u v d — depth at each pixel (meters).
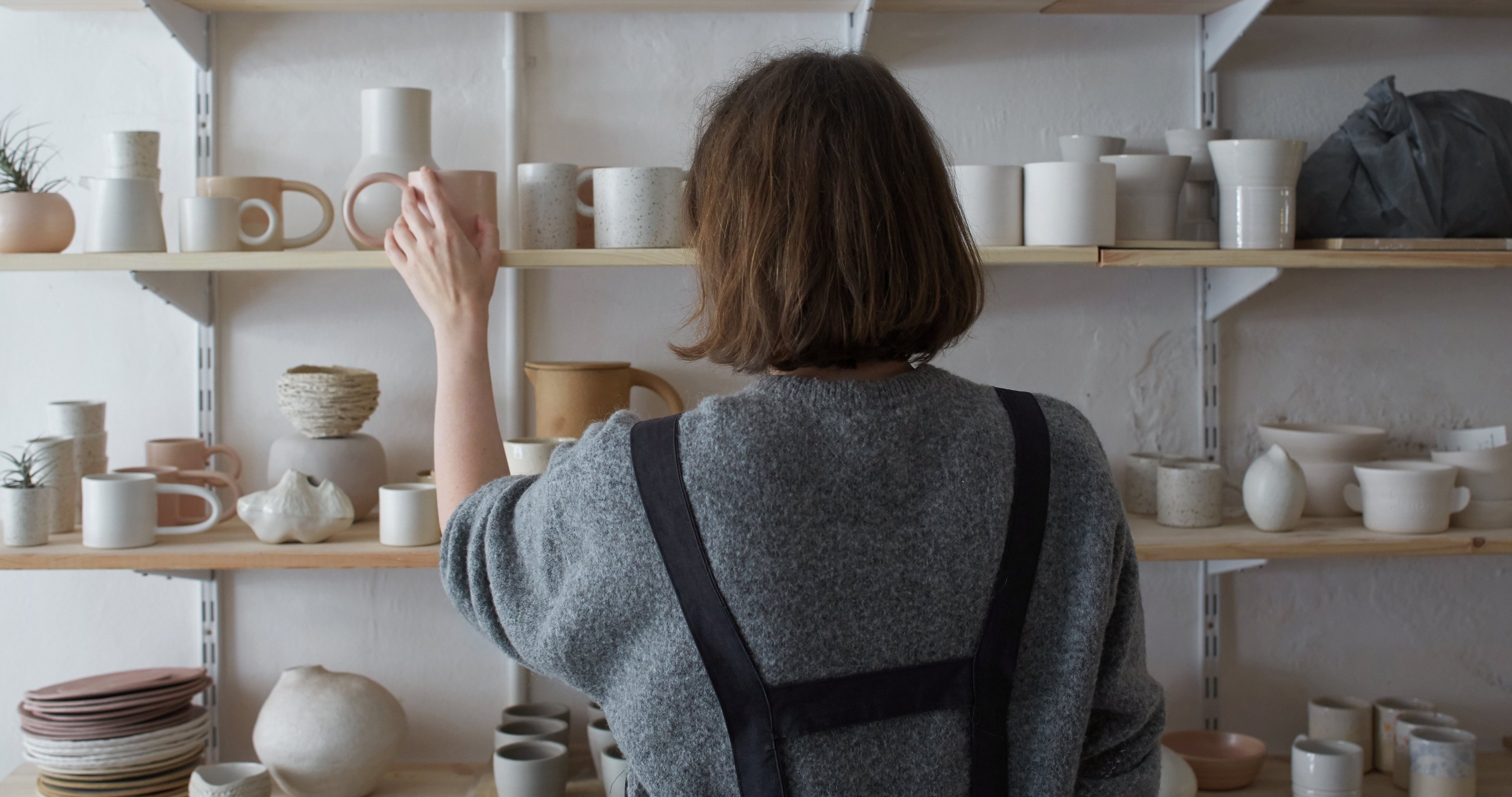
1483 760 1.65
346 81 1.59
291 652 1.65
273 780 1.53
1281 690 1.71
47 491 1.38
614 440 0.64
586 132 1.61
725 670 0.61
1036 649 0.66
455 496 0.95
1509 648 1.71
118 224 1.34
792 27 1.62
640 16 1.61
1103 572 0.65
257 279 1.61
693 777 0.63
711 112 0.72
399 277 1.62
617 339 1.64
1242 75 1.64
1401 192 1.43
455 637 1.66
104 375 1.61
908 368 0.67
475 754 1.67
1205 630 1.69
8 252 1.34
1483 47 1.65
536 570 0.67
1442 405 1.68
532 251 1.33
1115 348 1.67
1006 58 1.63
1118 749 0.74
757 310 0.63
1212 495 1.50
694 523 0.61
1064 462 0.66
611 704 0.66
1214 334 1.66
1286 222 1.38
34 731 1.44
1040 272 1.66
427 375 1.63
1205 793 1.56
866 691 0.62
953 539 0.63
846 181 0.62
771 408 0.62
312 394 1.47
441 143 1.60
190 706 1.54
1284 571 1.70
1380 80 1.59
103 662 1.64
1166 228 1.41
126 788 1.45
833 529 0.61
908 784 0.63
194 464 1.52
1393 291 1.67
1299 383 1.68
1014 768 0.66
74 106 1.58
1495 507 1.47
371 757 1.48
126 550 1.35
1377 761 1.63
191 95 1.59
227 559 1.34
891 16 1.62
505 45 1.59
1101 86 1.64
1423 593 1.71
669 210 1.35
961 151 1.63
